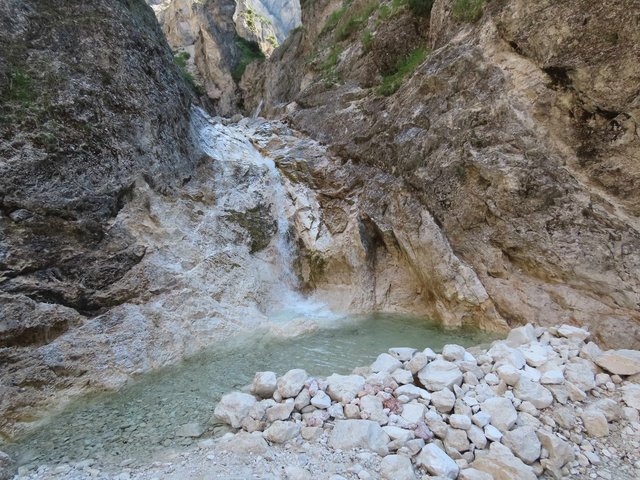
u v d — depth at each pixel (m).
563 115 5.39
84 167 5.52
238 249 7.29
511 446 3.12
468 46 6.76
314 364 5.10
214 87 22.72
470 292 6.12
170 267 6.08
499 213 5.90
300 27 18.70
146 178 6.36
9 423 3.83
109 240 5.57
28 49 5.44
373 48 10.63
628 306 4.84
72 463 3.29
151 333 5.32
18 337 4.34
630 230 4.85
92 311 5.13
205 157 8.09
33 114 5.15
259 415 3.57
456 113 6.56
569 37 5.23
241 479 2.84
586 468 3.04
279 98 17.41
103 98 6.01
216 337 5.90
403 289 7.38
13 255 4.57
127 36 6.70
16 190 4.77
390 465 2.88
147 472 3.04
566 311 5.30
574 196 5.26
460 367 4.10
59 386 4.34
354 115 9.53
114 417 3.99
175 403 4.22
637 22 4.62
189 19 24.25
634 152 4.80
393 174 7.57
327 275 7.92
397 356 4.44
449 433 3.23
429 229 6.55
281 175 9.05
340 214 8.18
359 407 3.58
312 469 2.94
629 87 4.71
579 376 3.94
